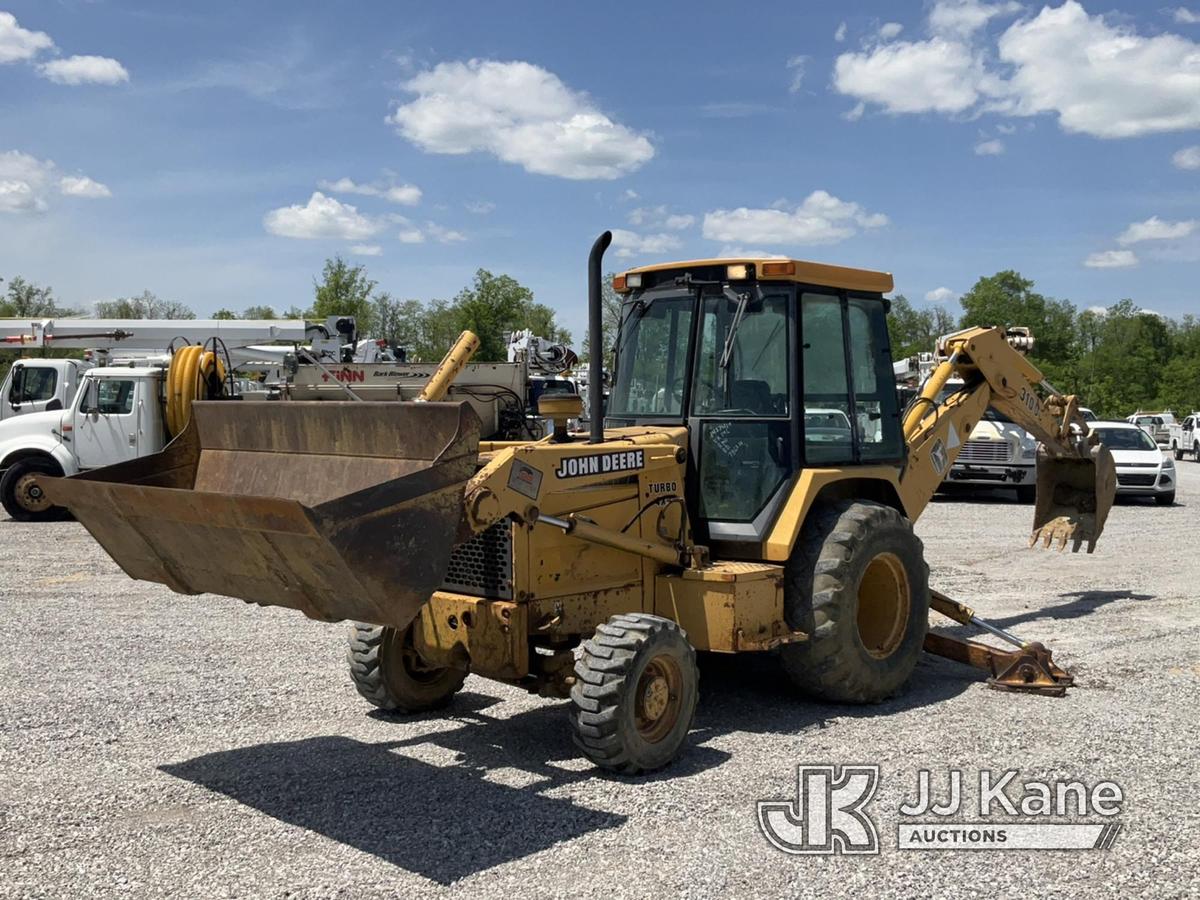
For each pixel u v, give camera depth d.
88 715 6.33
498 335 42.78
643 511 6.05
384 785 5.19
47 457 16.17
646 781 5.24
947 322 74.44
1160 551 13.25
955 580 11.13
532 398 19.75
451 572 5.74
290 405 5.34
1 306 51.47
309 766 5.47
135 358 18.16
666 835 4.57
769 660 7.71
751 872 4.20
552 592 5.57
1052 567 11.99
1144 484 19.16
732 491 6.43
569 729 6.16
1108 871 4.20
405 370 17.38
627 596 6.00
